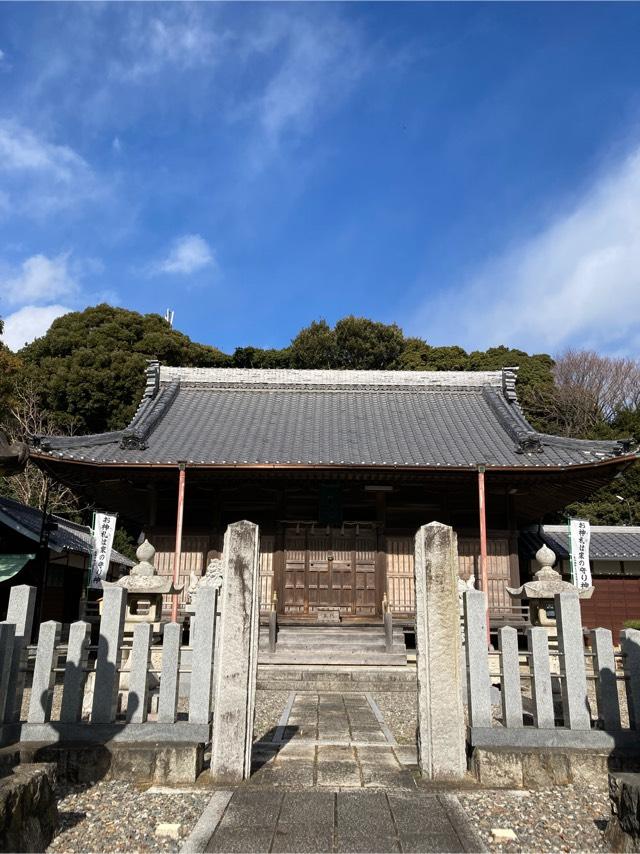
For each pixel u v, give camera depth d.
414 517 17.61
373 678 12.52
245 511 17.53
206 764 6.28
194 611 6.49
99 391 32.25
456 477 16.09
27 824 4.23
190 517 17.58
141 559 9.03
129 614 8.84
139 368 33.06
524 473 15.67
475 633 6.35
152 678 7.67
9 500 18.30
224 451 16.50
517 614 16.42
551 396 39.12
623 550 21.34
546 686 6.20
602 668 6.25
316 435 17.88
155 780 5.80
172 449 16.55
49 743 5.99
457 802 5.32
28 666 7.24
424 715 5.99
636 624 18.50
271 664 13.71
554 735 6.05
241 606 6.14
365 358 41.53
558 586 8.81
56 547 16.77
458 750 5.88
